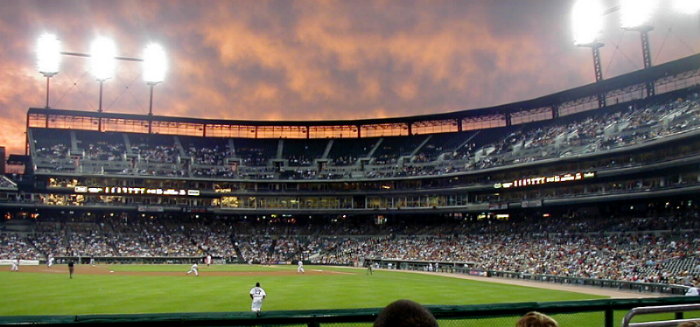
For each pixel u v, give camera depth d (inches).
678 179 2763.3
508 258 3144.7
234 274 2810.0
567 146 3422.7
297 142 5073.8
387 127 5054.1
